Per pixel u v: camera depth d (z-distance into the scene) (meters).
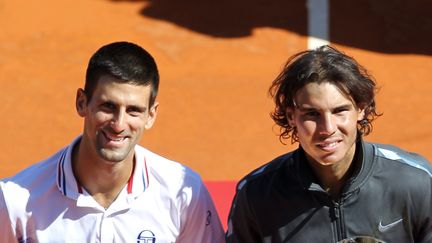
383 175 12.52
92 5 44.12
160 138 31.59
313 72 11.73
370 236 12.55
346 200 12.52
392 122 32.41
